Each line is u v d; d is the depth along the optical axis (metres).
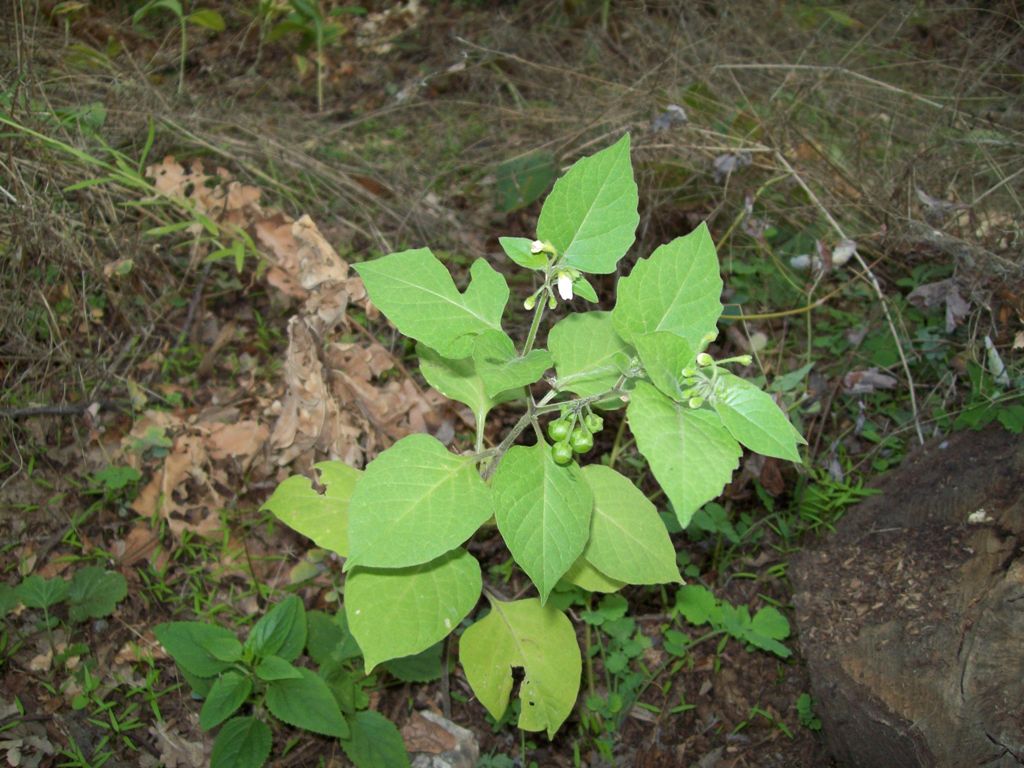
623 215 0.31
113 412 0.59
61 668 0.48
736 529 0.59
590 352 0.35
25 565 0.51
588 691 0.52
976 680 0.39
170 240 0.69
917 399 0.64
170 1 0.80
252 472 0.56
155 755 0.46
